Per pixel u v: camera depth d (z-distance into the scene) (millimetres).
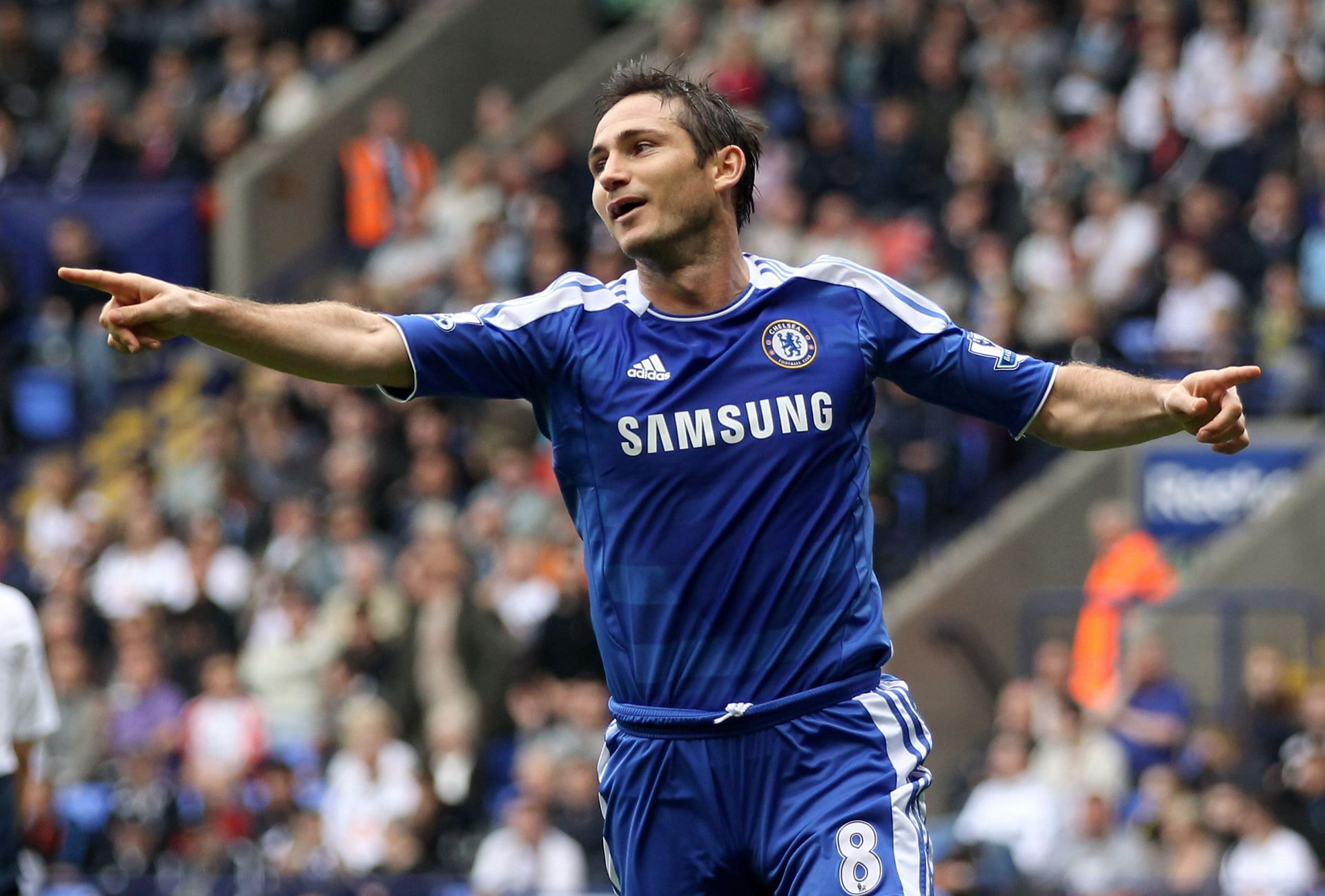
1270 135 50438
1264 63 52125
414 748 40469
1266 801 33312
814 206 54406
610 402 14406
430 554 41562
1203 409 13867
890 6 58125
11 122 63906
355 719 37750
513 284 53594
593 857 35344
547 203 54875
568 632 40906
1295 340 46562
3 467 56094
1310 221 48625
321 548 45031
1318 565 43312
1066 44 56188
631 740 14711
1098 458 46812
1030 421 14703
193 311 13211
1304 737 34375
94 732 41625
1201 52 52750
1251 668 37312
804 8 59219
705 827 14516
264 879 35000
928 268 48062
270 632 43625
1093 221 49250
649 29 68062
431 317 14359
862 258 50750
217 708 40594
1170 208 49469
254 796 38625
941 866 32344
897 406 47688
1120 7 56438
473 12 68688
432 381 14273
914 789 14508
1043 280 47844
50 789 36250
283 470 49844
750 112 15125
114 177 62281
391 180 60156
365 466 48469
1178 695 37656
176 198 61844
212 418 53625
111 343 13234
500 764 39594
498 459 47312
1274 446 45500
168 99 64188
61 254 58438
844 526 14492
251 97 64250
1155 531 46188
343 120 64688
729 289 14641
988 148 52688
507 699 40438
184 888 35125
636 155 14453
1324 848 32688
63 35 67750
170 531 49094
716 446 14289
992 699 45781
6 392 56719
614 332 14539
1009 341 46250
